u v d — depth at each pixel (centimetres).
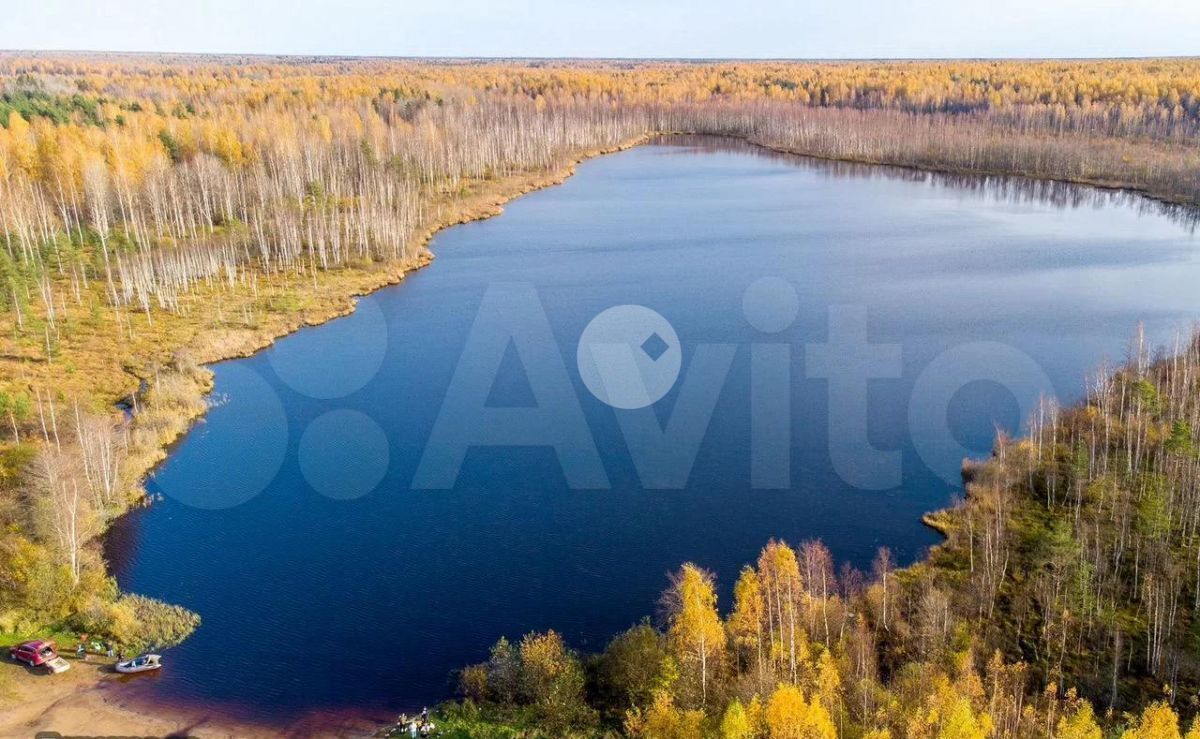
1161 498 5766
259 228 12400
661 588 5616
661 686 4322
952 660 4494
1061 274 11969
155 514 6575
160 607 5444
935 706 3894
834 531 6219
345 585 5700
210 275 11625
